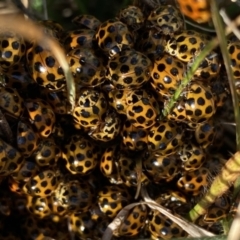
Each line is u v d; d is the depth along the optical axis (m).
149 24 0.18
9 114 0.18
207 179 0.19
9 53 0.18
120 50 0.18
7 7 0.18
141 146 0.18
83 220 0.19
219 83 0.19
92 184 0.19
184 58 0.18
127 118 0.18
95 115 0.18
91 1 0.21
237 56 0.18
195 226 0.19
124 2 0.21
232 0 0.20
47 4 0.21
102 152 0.19
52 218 0.19
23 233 0.19
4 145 0.18
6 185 0.19
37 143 0.18
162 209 0.19
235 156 0.18
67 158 0.18
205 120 0.18
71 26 0.21
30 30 0.17
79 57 0.18
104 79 0.18
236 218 0.18
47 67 0.18
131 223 0.19
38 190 0.18
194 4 0.17
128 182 0.19
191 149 0.18
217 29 0.17
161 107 0.18
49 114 0.18
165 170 0.18
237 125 0.18
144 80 0.18
